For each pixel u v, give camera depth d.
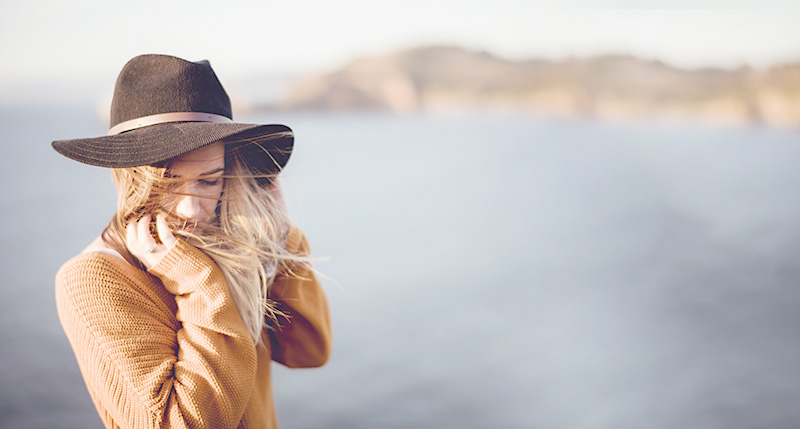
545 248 15.45
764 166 36.84
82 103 78.50
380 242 16.00
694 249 15.16
